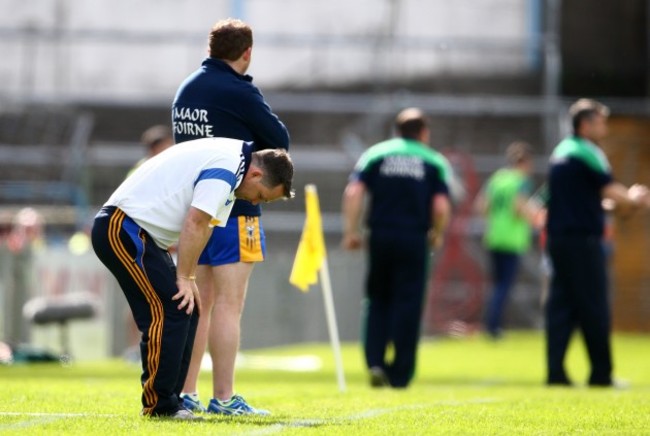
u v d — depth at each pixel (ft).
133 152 236.43
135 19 255.09
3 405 77.36
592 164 127.13
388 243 123.95
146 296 68.80
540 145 260.83
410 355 123.75
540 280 249.34
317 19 258.57
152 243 69.05
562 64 276.62
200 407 78.02
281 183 69.82
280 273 212.64
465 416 74.79
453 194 234.99
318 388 112.27
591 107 129.80
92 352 180.86
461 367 168.04
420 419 72.18
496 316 221.87
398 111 242.37
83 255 181.57
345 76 257.75
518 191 219.41
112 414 71.87
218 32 79.87
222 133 78.54
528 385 132.05
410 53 258.37
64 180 230.27
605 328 128.16
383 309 126.72
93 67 253.44
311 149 249.75
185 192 68.64
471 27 259.19
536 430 66.80
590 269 127.95
